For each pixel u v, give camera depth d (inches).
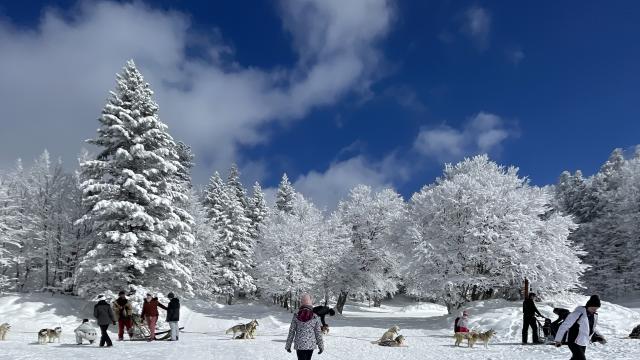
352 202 1664.6
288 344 273.3
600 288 1798.7
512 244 1008.9
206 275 1676.9
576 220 1982.0
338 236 1592.0
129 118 1013.2
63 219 1230.3
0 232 1284.4
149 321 666.8
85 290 920.3
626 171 1980.8
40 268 1317.7
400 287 2623.0
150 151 1022.4
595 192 2044.8
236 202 2015.3
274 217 1857.8
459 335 598.2
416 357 461.4
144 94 1067.9
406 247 1180.5
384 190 1633.9
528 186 1160.2
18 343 584.4
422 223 1172.5
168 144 1101.7
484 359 436.8
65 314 973.2
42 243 1235.2
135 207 961.5
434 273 1061.1
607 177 2140.7
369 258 1560.0
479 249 1037.2
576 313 301.6
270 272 1457.9
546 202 1103.6
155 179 1059.3
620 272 1788.9
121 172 997.8
